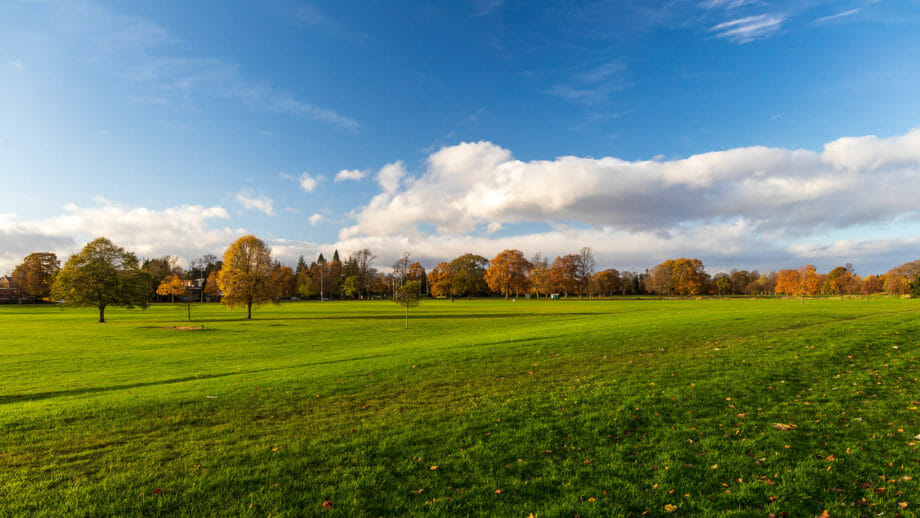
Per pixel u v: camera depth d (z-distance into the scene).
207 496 7.10
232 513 6.61
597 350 20.53
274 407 12.37
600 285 157.12
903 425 9.52
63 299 60.09
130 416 11.65
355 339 36.34
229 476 7.73
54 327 49.59
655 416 10.47
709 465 7.88
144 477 7.75
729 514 6.34
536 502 6.80
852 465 7.73
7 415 12.05
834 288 129.75
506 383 14.58
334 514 6.52
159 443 9.51
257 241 65.25
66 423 11.09
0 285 157.25
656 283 149.75
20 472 8.05
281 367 21.05
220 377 18.59
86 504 6.87
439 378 15.76
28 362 25.25
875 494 6.74
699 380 13.79
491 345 24.09
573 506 6.63
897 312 35.62
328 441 9.38
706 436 9.19
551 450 8.68
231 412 11.94
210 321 58.91
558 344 22.94
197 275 188.25
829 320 30.62
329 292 174.88
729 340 22.17
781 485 7.07
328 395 13.69
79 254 61.16
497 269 133.12
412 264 179.62
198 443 9.45
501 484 7.36
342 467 8.05
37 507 6.80
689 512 6.47
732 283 177.25
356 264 177.25
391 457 8.51
